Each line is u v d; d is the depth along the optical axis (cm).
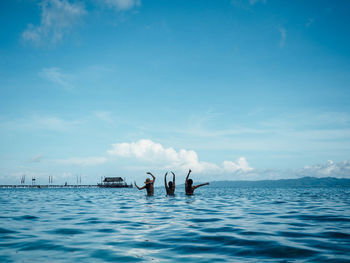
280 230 526
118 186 11850
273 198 1614
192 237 467
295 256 344
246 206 1050
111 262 323
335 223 613
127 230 533
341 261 318
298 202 1259
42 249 385
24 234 491
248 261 326
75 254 359
